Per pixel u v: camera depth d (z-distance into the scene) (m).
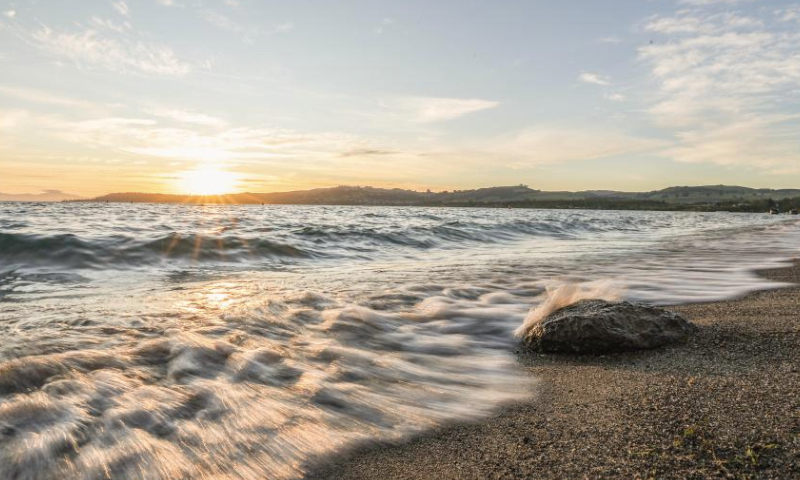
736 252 17.58
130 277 10.70
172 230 20.50
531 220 41.59
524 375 4.83
